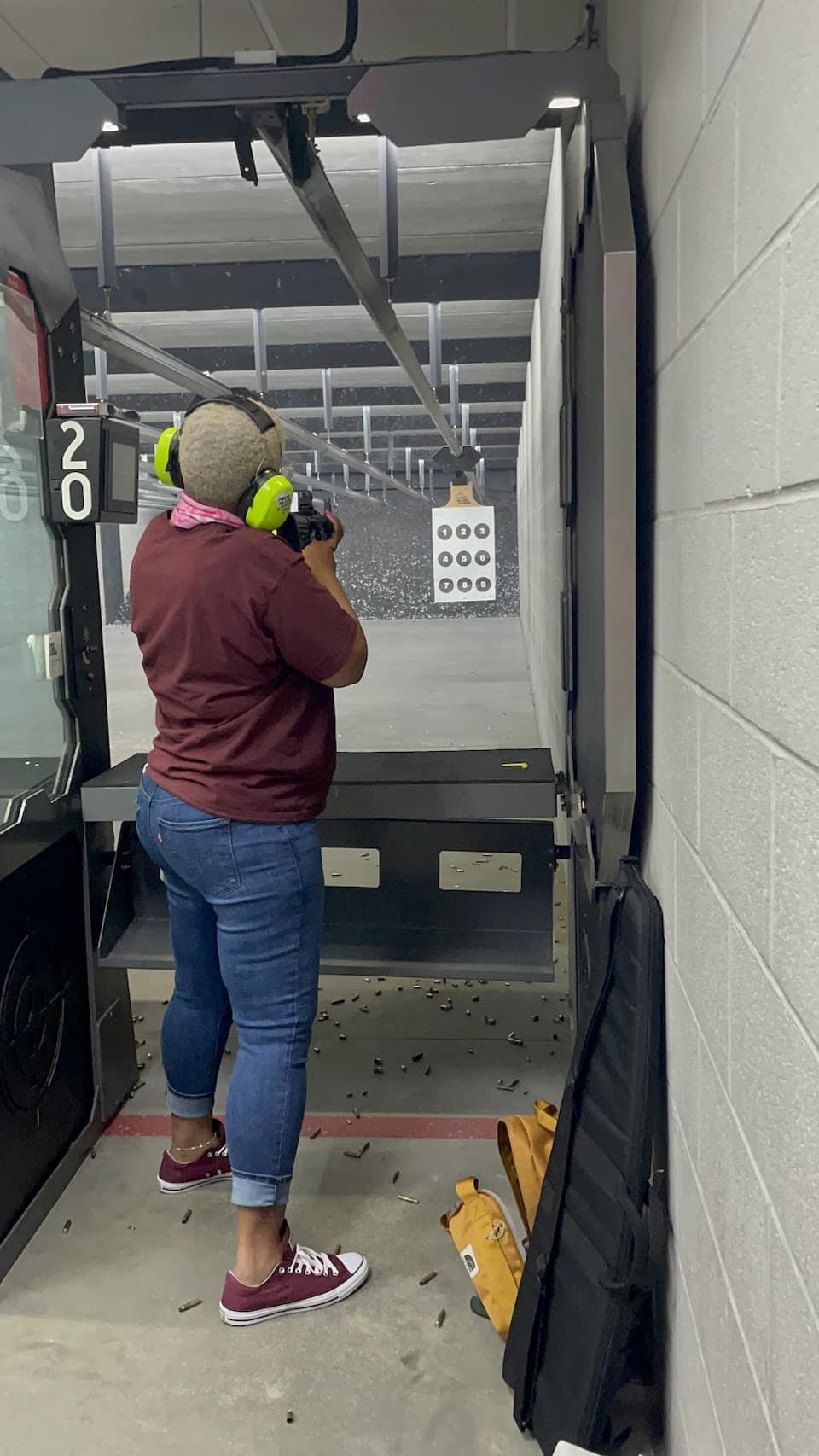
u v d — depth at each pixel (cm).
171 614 138
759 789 77
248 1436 131
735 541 82
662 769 119
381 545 1474
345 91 140
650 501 126
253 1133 145
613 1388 116
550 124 151
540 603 518
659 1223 123
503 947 197
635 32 138
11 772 178
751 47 75
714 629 91
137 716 652
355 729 582
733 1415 89
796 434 66
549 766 198
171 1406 136
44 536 180
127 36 220
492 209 323
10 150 146
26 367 168
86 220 311
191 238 330
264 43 224
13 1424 133
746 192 78
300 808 143
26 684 181
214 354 495
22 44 223
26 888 169
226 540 136
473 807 183
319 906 149
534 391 515
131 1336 148
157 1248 167
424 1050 227
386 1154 189
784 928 71
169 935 203
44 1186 174
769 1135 76
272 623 134
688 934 105
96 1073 196
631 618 125
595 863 144
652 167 124
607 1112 123
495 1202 157
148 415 822
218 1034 174
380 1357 144
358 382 611
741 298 79
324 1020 241
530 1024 238
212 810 140
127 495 184
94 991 195
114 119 144
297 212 306
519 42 224
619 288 120
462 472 634
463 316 468
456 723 595
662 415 117
